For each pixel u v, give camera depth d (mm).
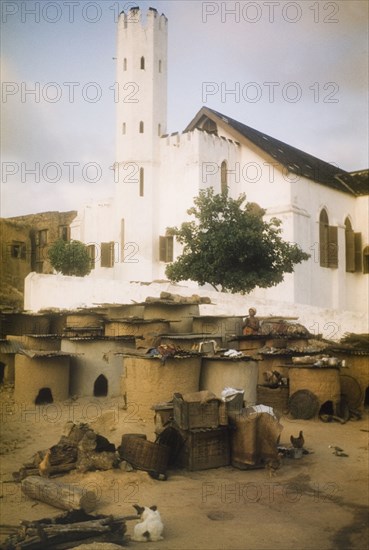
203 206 28891
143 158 37625
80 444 9102
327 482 9180
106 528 6680
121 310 17438
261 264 28281
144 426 11406
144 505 7844
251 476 9359
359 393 15211
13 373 15617
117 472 8883
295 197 35031
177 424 9648
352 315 22359
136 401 11945
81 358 14625
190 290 23641
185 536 6957
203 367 12656
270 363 15375
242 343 16750
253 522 7473
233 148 36938
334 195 38938
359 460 10406
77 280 26250
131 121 38000
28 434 11047
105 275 38250
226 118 39375
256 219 28469
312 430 12664
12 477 8727
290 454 10516
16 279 37188
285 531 7215
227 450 9789
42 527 6492
